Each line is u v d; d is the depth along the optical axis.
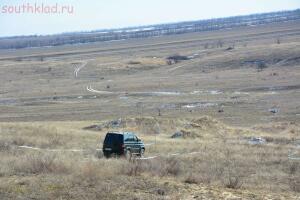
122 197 32.25
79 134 102.12
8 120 188.38
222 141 109.94
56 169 42.97
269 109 190.75
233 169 54.16
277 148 91.88
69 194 32.88
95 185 36.06
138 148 69.50
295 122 156.75
